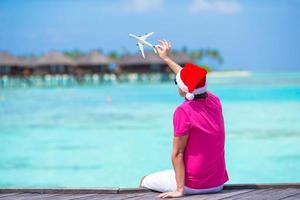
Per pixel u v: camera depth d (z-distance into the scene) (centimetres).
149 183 596
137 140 1659
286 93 3666
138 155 1404
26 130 1989
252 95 3531
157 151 1455
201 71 555
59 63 6356
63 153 1473
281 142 1559
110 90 5091
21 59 6400
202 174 563
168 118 2275
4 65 6216
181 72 562
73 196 587
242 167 1231
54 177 1180
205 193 577
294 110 2456
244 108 2605
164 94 4081
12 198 580
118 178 1150
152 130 1881
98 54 6631
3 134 1888
